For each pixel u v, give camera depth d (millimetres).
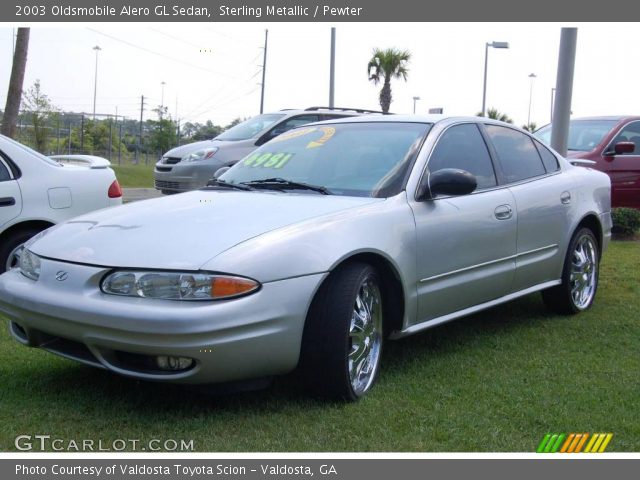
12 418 3523
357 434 3402
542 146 5699
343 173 4469
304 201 4086
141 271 3334
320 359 3623
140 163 34750
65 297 3447
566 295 5617
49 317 3492
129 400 3777
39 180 5852
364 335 3887
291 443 3301
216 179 4918
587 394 3973
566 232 5516
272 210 3887
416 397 3877
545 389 4043
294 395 3857
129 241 3568
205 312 3209
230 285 3281
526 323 5496
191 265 3301
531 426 3557
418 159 4422
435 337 5078
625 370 4395
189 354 3223
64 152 29844
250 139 11477
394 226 4023
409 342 4941
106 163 6469
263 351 3383
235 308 3266
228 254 3369
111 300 3346
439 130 4707
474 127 5047
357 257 3828
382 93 27125
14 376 4105
